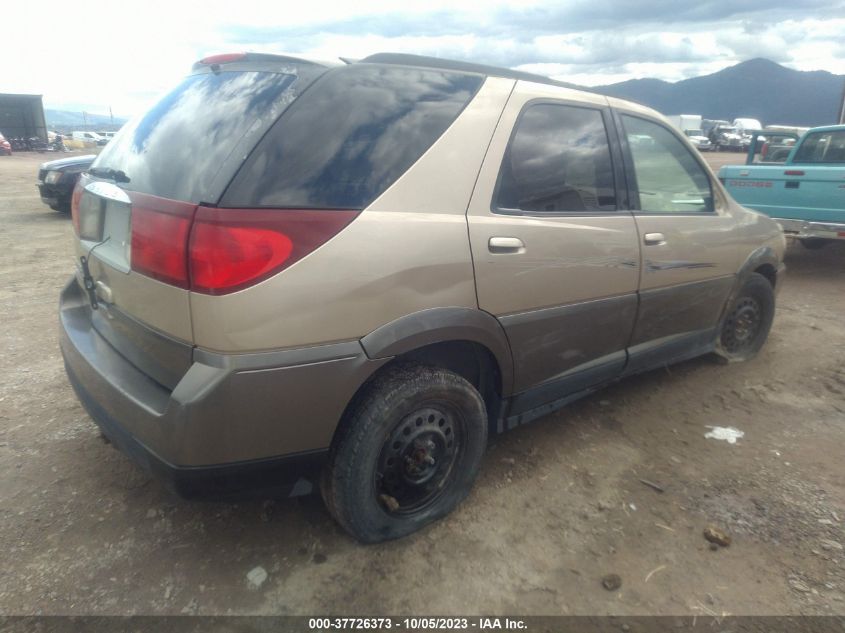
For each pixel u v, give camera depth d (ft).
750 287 14.19
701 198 12.61
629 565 7.94
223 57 8.47
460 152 8.06
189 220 6.35
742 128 122.11
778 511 9.07
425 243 7.48
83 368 8.00
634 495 9.43
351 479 7.38
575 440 11.07
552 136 9.43
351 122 7.25
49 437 10.59
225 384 6.30
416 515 8.30
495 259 8.24
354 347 6.97
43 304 18.33
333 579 7.55
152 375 7.22
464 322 7.96
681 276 11.69
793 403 12.76
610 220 10.09
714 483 9.79
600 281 9.92
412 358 8.05
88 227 8.87
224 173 6.48
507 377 9.04
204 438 6.40
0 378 12.93
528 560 7.98
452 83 8.43
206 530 8.37
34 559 7.73
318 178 6.83
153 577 7.52
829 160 25.21
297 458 7.01
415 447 8.02
